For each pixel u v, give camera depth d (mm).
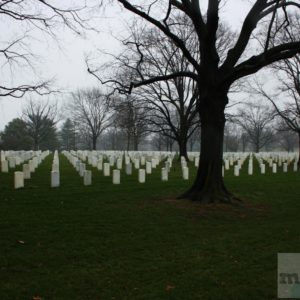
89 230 9234
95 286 6086
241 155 40438
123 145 99688
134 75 23750
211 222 10547
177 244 8477
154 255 7676
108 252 7770
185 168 19078
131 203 12547
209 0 12352
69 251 7723
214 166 13031
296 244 8680
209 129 13062
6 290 5828
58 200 12641
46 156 39812
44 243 8180
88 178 16141
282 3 12773
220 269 6953
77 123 86250
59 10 16562
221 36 34344
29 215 10461
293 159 38594
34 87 18922
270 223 10664
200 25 13109
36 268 6812
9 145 67188
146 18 12797
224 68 13102
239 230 9828
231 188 16875
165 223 10188
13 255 7355
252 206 12844
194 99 35125
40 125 69312
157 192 14766
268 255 7828
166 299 5660
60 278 6359
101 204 12273
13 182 16297
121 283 6230
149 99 39219
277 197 15016
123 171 22500
